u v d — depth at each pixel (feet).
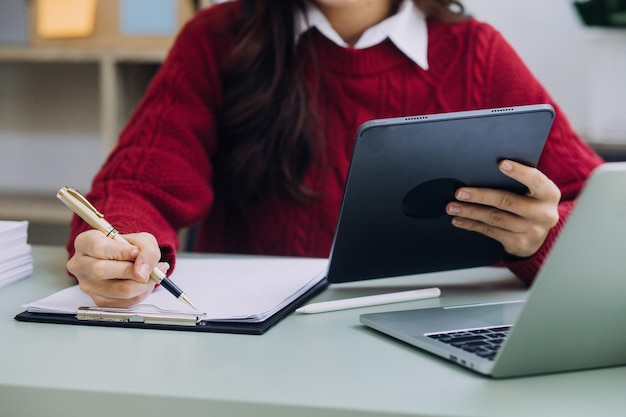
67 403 2.14
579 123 8.03
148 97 4.61
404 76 4.73
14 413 2.17
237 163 4.54
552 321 2.17
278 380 2.20
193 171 4.32
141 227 3.47
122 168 4.10
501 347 2.17
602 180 2.04
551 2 7.95
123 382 2.18
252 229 4.73
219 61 4.71
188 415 2.07
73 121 8.64
